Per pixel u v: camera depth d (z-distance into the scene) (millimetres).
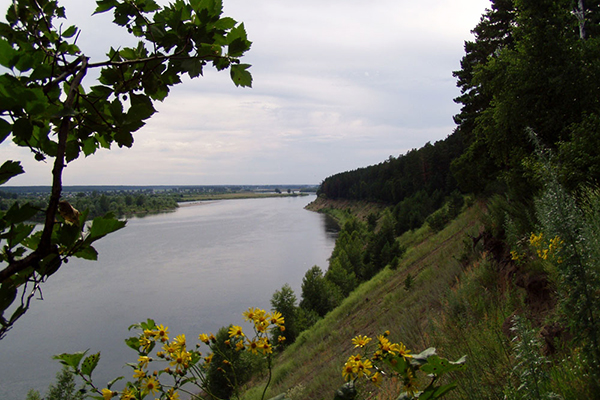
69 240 881
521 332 2436
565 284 2672
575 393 2346
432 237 24734
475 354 3842
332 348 12234
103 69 1248
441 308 7949
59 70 1080
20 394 20672
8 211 832
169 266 48344
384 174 81688
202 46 1218
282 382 11289
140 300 35031
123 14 1242
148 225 94812
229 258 51500
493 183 19359
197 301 33844
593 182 6164
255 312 1719
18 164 864
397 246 29344
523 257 5621
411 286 13367
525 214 6633
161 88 1330
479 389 2930
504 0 18734
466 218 20141
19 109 860
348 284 31781
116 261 53125
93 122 1140
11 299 828
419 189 61062
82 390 1506
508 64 10570
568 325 2672
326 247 57344
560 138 8719
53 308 34062
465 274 8352
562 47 9367
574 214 2717
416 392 1387
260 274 42594
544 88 9414
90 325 29859
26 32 1213
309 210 131000
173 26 1181
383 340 1518
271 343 1706
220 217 111750
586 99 8789
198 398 1645
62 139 906
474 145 18453
